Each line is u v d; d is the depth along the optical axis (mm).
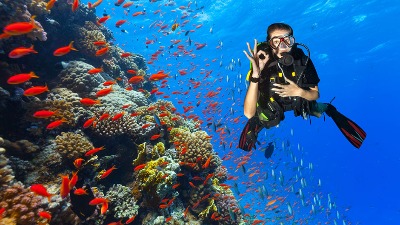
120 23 10453
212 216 7926
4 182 4938
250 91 2318
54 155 6574
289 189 11188
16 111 7176
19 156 6371
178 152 8656
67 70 9492
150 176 6832
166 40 33125
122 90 10719
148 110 9766
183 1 27047
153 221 6949
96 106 8461
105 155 7859
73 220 5609
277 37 2311
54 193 5734
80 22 13078
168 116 10180
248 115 2443
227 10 28344
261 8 27703
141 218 7082
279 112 2439
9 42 8109
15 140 6832
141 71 16531
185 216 7793
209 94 13711
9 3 8039
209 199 8383
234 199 9391
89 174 6930
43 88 5383
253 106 2361
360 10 26297
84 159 6867
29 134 7031
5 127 6883
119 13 28406
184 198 8430
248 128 2807
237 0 26750
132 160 8258
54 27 10641
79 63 9883
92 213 5992
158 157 8008
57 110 7559
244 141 2838
